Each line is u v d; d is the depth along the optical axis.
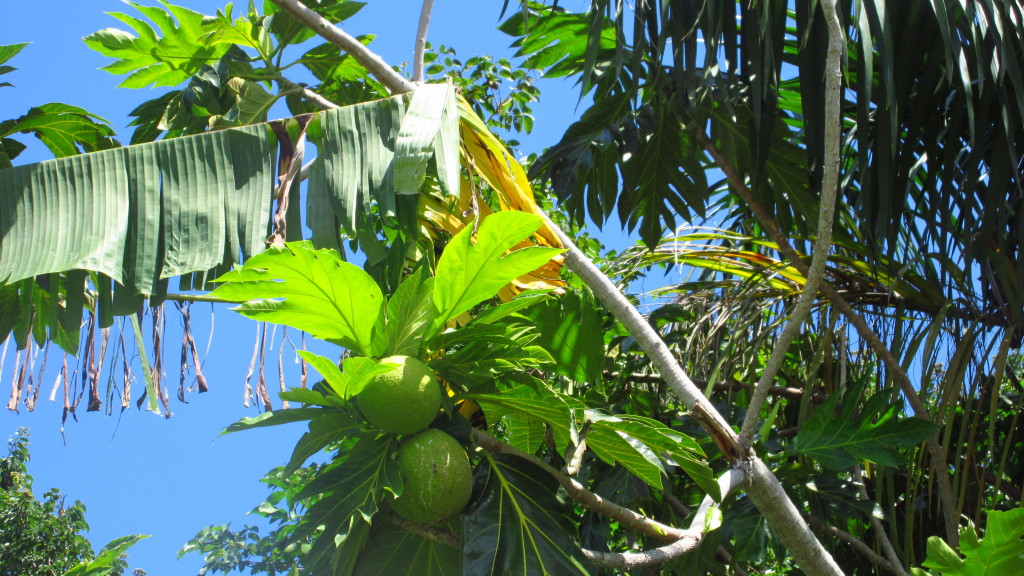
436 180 3.32
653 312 4.71
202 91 3.82
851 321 4.19
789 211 5.07
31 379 3.21
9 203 2.66
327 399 2.34
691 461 2.69
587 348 3.76
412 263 3.35
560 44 5.08
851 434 3.29
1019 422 4.69
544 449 4.00
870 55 3.39
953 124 3.93
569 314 3.74
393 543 2.55
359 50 3.43
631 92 3.80
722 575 3.49
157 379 3.00
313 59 4.14
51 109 3.55
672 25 3.82
